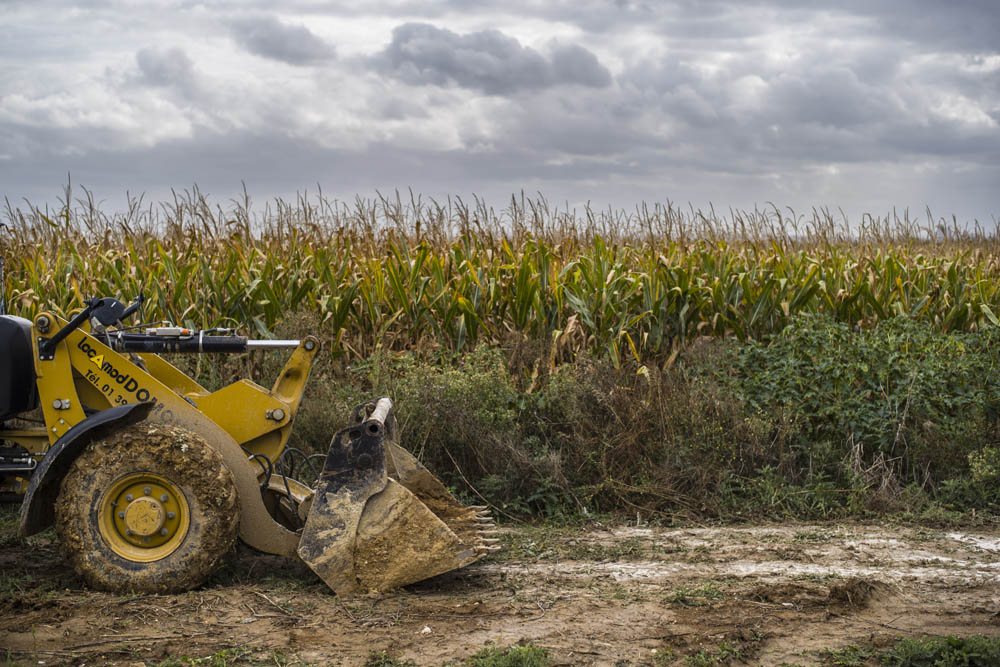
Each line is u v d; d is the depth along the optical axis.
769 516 6.95
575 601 4.89
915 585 5.23
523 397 7.99
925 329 9.01
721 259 10.05
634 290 9.16
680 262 9.99
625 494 7.12
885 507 7.05
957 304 10.12
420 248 9.38
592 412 7.74
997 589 5.17
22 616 4.51
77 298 9.02
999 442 7.61
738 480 7.32
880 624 4.56
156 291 9.13
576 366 8.32
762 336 9.61
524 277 9.10
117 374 5.09
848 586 5.01
